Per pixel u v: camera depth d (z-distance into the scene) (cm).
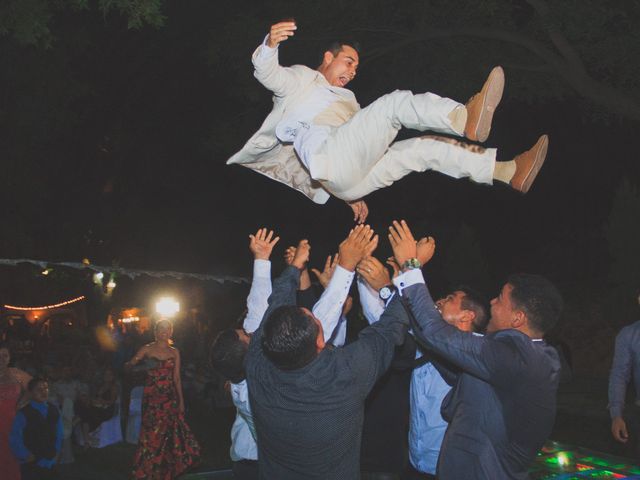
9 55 1719
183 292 2209
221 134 1591
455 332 345
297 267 389
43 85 1784
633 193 2019
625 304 2169
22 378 806
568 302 2403
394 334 357
